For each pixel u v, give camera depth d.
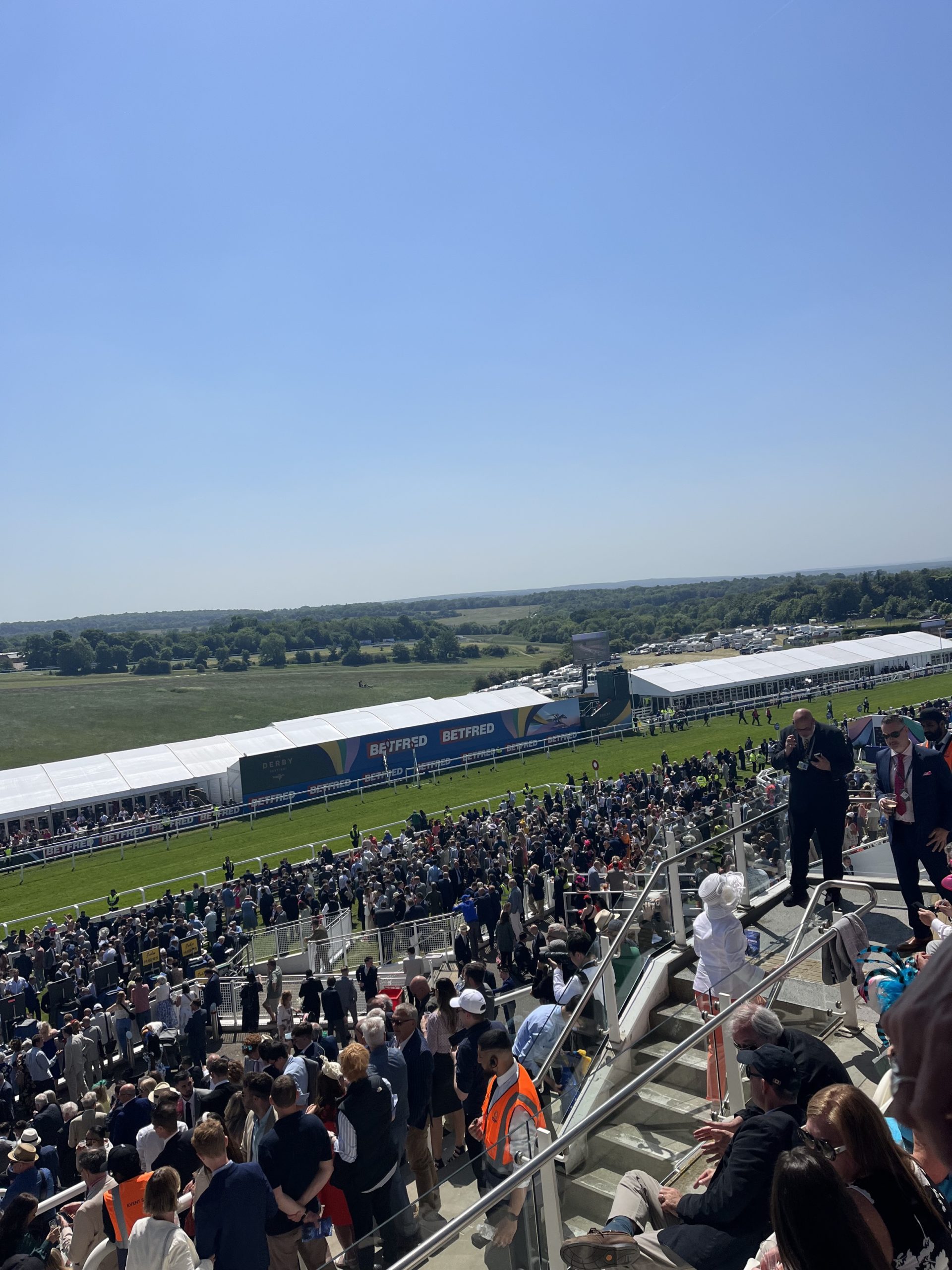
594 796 37.94
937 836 7.82
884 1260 2.66
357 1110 5.98
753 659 74.69
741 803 10.38
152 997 20.12
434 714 59.69
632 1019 7.70
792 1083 4.08
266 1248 5.25
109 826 45.91
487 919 21.67
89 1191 6.83
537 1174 4.32
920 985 1.26
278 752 51.19
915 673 76.19
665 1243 3.86
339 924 24.14
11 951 26.70
